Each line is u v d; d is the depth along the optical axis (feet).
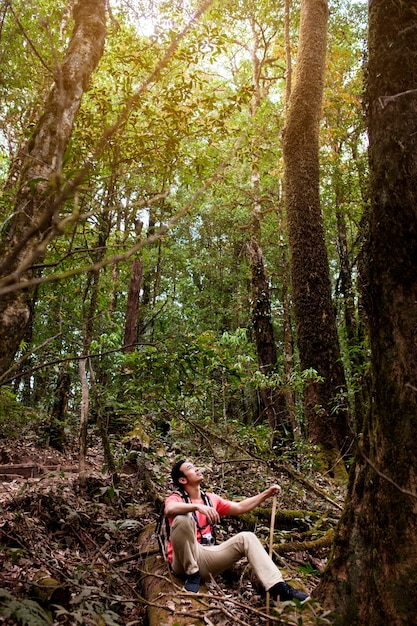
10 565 10.83
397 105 9.30
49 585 9.80
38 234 9.85
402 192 9.00
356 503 9.06
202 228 69.21
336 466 27.20
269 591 10.07
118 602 10.65
